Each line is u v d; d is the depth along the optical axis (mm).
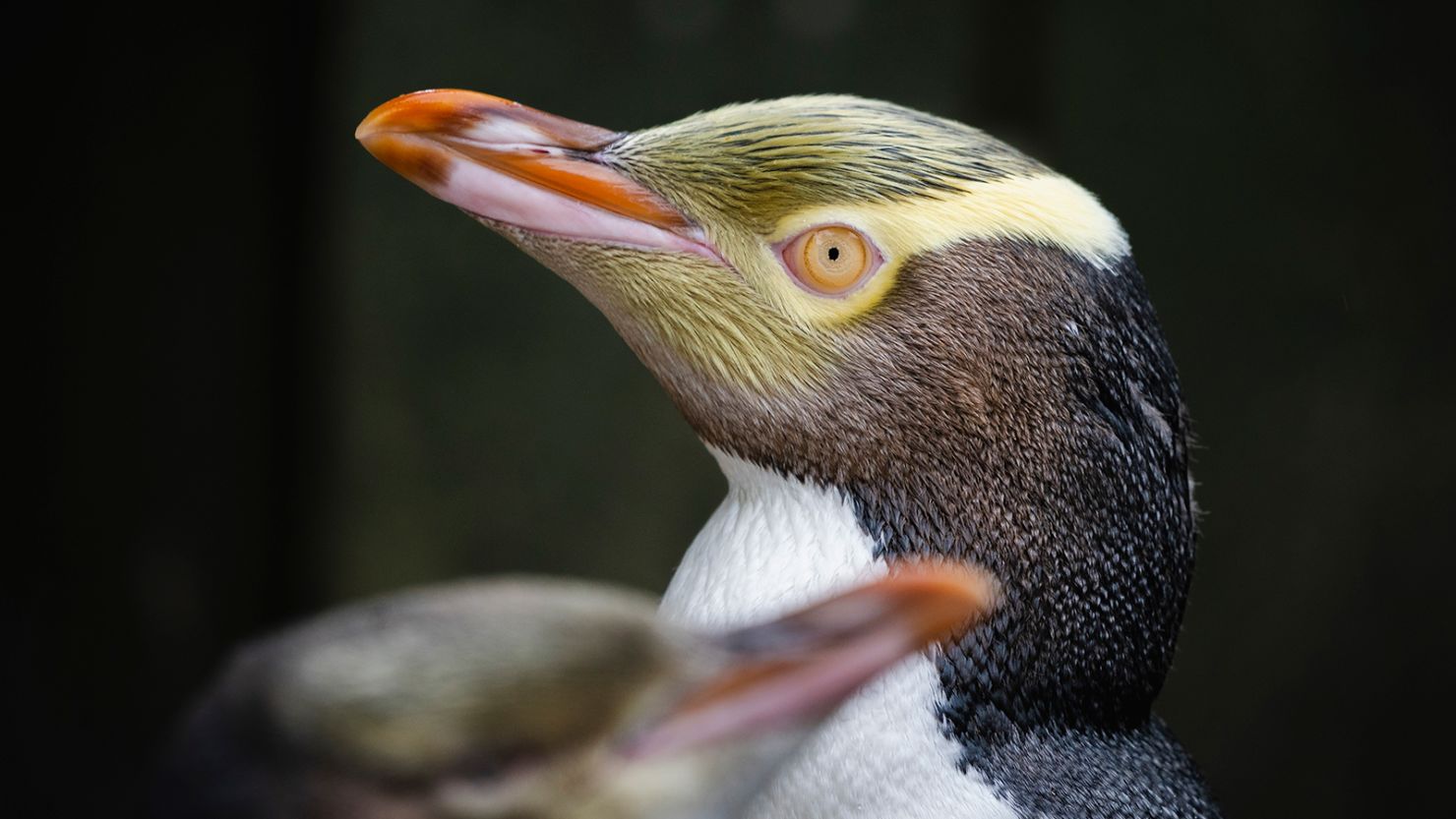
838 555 3666
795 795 3473
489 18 11484
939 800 3473
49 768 10352
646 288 3859
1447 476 11242
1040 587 3631
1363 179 11234
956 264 3672
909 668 3502
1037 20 11250
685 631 2240
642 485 11734
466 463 11656
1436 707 11242
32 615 10461
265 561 11523
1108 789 3602
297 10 11195
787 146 3783
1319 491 11273
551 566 11680
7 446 10500
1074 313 3691
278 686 1927
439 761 1930
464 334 11641
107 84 10586
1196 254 11258
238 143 11172
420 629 1982
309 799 1896
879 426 3691
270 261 11398
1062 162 11258
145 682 10922
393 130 3951
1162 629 3846
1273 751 11266
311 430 11562
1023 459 3656
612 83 11602
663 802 2117
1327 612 11281
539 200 3902
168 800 1905
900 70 11562
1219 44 11234
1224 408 11273
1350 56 11227
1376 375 11273
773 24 11656
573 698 2002
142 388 10945
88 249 10656
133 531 10953
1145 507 3773
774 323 3754
